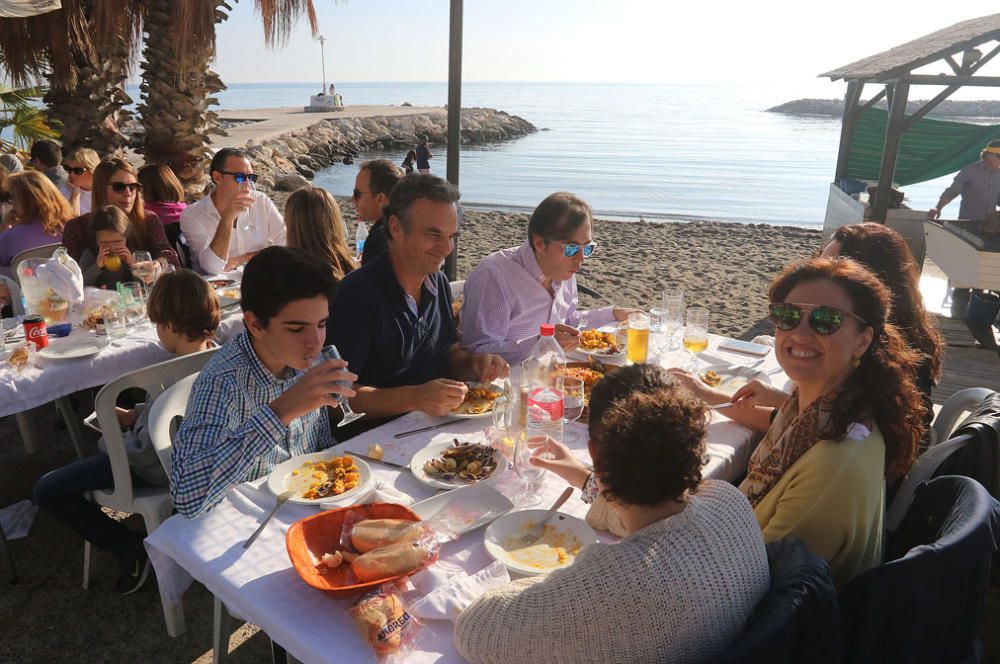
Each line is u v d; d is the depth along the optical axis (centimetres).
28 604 278
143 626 268
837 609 131
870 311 175
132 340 347
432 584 155
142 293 390
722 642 121
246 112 5750
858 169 1114
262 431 179
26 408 301
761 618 122
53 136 1057
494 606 123
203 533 174
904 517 191
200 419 188
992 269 663
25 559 306
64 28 809
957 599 153
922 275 894
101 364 326
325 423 243
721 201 1709
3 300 415
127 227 431
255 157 2234
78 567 302
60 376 312
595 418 137
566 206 314
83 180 638
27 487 367
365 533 158
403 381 288
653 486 122
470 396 262
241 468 180
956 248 712
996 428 201
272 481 196
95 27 770
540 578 126
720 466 218
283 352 195
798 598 125
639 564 116
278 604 149
